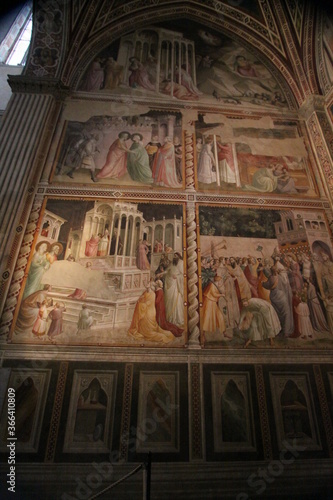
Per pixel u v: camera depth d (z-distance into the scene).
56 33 8.62
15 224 6.48
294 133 8.47
